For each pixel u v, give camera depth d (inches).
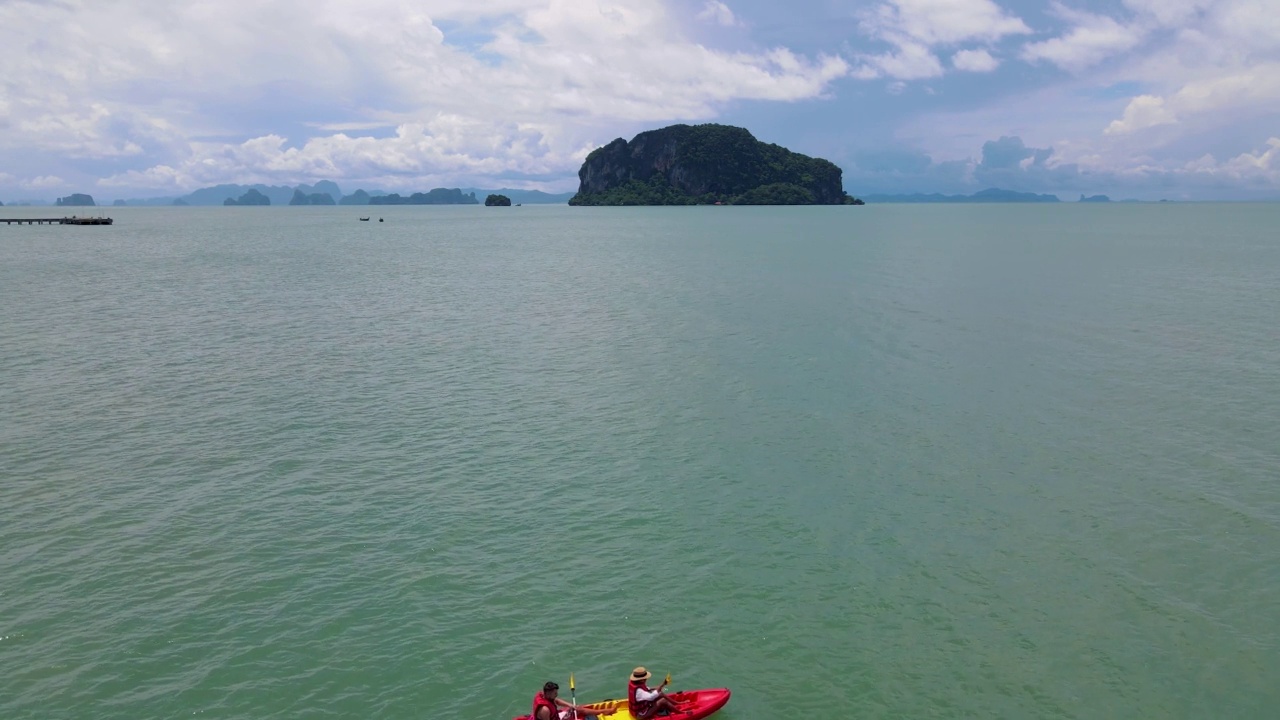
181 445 1336.1
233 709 736.3
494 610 882.1
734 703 750.5
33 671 780.0
